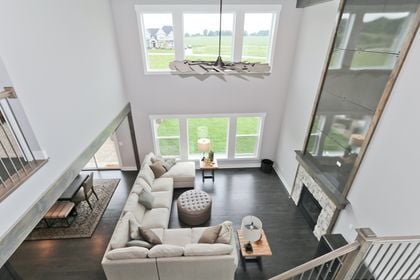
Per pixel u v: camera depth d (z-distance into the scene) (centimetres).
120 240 351
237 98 602
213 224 485
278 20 517
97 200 552
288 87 593
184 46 538
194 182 575
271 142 671
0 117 283
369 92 307
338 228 380
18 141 247
